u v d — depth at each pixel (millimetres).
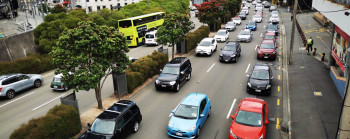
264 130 11281
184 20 24531
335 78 17297
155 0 58000
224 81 19375
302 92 16578
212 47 27438
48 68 24922
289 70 21172
